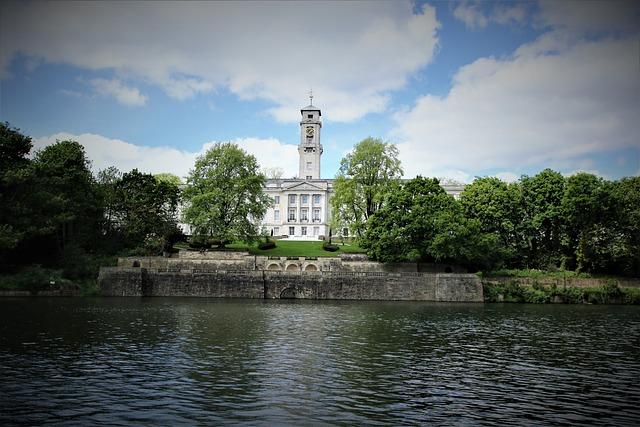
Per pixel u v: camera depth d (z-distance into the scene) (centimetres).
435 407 2491
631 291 7962
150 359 3319
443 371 3192
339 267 9019
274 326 4772
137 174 9806
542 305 7538
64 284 7338
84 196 8519
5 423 2162
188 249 9719
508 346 4056
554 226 9250
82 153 9019
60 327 4472
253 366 3195
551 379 3053
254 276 7850
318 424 2227
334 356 3534
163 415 2292
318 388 2758
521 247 9469
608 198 8450
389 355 3612
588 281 8481
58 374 2923
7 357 3306
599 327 5175
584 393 2775
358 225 9581
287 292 7881
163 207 10294
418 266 8912
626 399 2677
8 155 7544
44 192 7344
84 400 2477
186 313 5588
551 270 8975
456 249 8256
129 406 2402
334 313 5912
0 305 5991
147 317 5184
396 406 2492
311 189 16125
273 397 2583
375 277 7962
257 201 10462
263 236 10112
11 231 6788
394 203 8775
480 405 2536
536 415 2412
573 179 8875
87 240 8856
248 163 9888
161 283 7756
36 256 8175
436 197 8719
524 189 9512
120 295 7481
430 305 7175
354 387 2794
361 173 10044
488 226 9344
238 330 4497
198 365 3186
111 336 4081
